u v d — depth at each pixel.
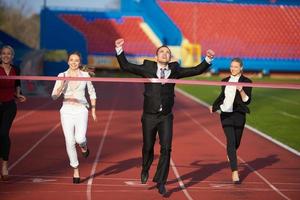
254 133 22.88
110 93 46.69
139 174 13.95
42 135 21.03
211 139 21.08
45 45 72.50
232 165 13.12
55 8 75.56
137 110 32.12
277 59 76.44
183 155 17.34
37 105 34.59
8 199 11.09
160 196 11.60
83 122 12.31
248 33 77.50
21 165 14.95
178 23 77.94
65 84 12.20
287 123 26.64
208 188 12.57
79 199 11.19
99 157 16.55
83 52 72.75
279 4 78.25
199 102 38.69
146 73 11.36
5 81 12.61
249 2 78.62
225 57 76.19
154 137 11.55
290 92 49.47
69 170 14.33
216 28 77.88
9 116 12.79
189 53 73.12
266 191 12.34
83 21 76.44
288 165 15.85
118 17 77.12
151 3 77.81
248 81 13.10
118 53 11.32
